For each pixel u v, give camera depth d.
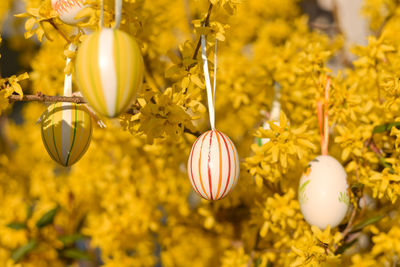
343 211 0.94
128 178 1.24
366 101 1.09
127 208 1.24
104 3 0.87
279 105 1.12
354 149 0.99
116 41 0.78
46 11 0.88
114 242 1.23
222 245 1.33
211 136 0.85
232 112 1.41
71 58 0.87
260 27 1.72
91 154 1.32
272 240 1.15
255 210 1.09
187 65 0.89
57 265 1.36
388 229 1.14
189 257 1.44
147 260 1.31
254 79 1.20
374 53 1.04
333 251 0.96
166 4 1.42
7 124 1.73
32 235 1.29
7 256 1.29
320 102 0.99
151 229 1.25
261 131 0.94
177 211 1.27
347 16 1.93
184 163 1.11
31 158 1.63
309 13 2.25
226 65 1.22
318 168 0.95
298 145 0.95
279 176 1.00
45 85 1.17
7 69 2.06
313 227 0.94
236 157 0.86
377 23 1.60
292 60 1.17
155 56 1.13
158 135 0.87
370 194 1.10
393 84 0.95
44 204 1.38
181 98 0.88
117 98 0.78
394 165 0.96
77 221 1.40
